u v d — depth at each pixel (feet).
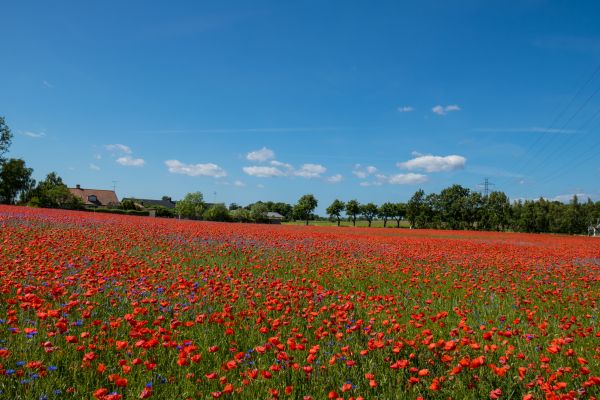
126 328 17.90
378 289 31.91
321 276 35.29
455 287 31.48
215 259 41.96
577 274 45.19
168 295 23.30
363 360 16.02
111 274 26.55
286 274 36.37
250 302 21.99
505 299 29.73
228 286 24.07
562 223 321.73
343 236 97.71
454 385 14.03
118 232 58.29
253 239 65.82
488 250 69.31
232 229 91.35
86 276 24.53
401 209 349.20
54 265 29.48
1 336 15.75
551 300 29.68
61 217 83.92
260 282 27.71
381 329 20.21
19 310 18.86
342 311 19.48
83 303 20.30
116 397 10.87
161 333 15.42
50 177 336.29
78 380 13.21
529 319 21.65
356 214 348.79
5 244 36.40
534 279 40.16
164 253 41.91
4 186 272.92
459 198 319.68
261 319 19.26
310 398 12.50
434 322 21.38
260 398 12.86
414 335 19.49
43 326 16.85
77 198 193.98
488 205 319.68
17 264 27.68
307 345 17.04
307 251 51.62
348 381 13.94
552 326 21.83
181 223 111.04
